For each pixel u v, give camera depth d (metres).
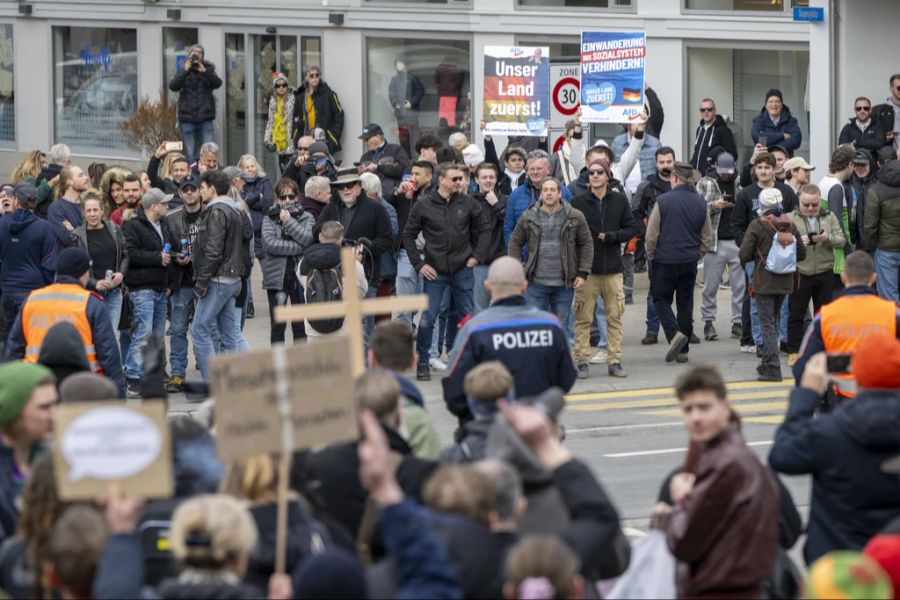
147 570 17.31
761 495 17.94
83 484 14.79
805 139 67.06
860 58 58.62
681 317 47.31
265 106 73.75
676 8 67.38
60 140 79.19
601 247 45.03
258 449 15.81
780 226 43.84
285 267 47.38
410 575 14.78
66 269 32.56
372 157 58.69
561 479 16.95
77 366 26.47
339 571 14.37
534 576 14.18
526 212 44.34
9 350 32.75
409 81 71.12
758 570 17.98
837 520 19.72
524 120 53.94
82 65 78.12
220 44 74.31
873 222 48.28
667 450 37.00
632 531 29.09
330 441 15.96
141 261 43.28
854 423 19.33
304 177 57.41
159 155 57.06
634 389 44.47
